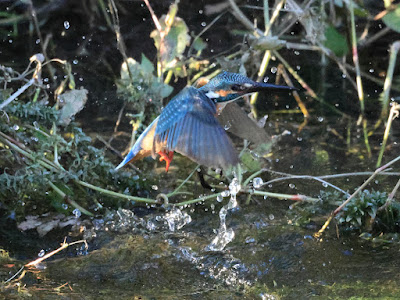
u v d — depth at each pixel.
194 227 8.73
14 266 7.59
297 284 7.31
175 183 9.87
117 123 11.26
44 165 9.03
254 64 11.95
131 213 8.95
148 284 7.33
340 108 12.08
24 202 9.15
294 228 8.60
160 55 11.18
